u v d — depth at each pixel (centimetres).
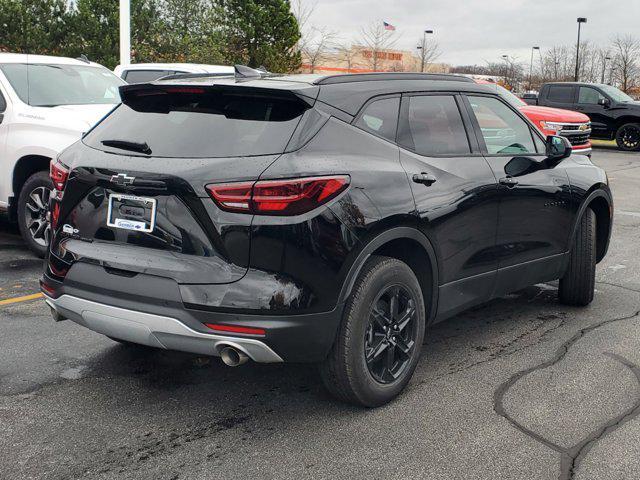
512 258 469
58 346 461
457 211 407
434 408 378
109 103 768
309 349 335
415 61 3884
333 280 334
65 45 2025
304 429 353
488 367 437
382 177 363
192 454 328
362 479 308
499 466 319
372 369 371
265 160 328
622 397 394
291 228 322
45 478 306
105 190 353
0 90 710
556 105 2295
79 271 355
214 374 421
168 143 350
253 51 2314
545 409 378
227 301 320
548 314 547
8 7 1920
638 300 590
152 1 2183
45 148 671
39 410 370
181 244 331
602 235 582
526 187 469
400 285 375
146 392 394
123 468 315
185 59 2162
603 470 317
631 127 2180
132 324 338
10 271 649
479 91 468
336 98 367
